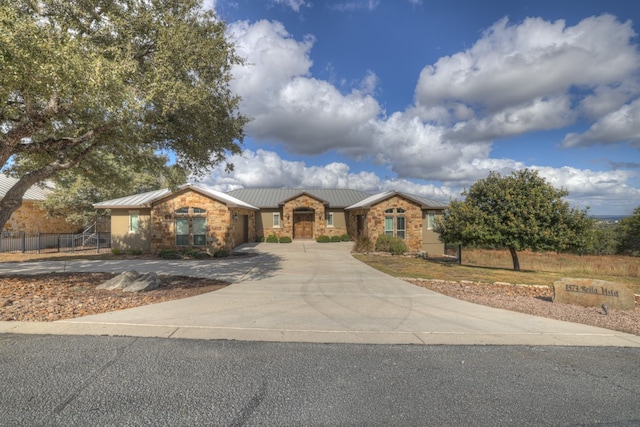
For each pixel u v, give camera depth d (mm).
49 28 6965
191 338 4938
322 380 3688
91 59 6781
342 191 31984
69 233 23875
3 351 4293
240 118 11250
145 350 4430
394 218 21969
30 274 10766
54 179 13555
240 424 2846
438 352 4609
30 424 2779
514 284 10281
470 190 15609
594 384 3725
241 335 5125
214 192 21984
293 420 2920
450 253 24016
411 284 10000
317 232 27250
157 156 12766
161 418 2906
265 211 27984
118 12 8383
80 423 2807
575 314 6691
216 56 8977
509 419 3010
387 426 2859
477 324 5938
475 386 3631
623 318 6414
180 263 14086
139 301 7227
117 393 3309
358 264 14492
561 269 16359
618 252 26734
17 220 20391
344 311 6734
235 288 9016
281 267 13258
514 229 13547
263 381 3635
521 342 5051
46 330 5098
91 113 8039
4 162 8250
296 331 5367
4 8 5996
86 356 4184
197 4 9125
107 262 14289
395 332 5426
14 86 6363
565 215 13477
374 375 3846
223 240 18156
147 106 8289
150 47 8883
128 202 19531
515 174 14758
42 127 8422
